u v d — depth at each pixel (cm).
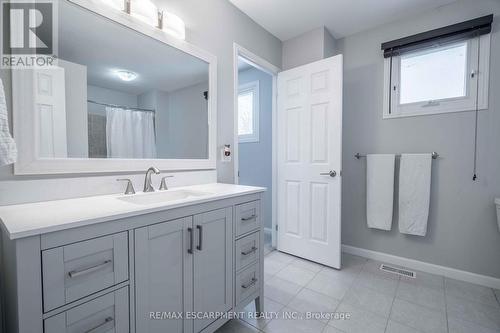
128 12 136
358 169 254
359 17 225
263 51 242
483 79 191
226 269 131
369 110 246
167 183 157
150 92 149
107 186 127
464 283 197
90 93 124
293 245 253
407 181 217
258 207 154
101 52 127
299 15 222
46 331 69
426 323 149
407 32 224
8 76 99
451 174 206
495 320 151
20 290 64
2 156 76
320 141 230
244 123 345
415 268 223
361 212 254
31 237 66
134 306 90
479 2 192
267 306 167
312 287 192
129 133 140
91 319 79
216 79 188
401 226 221
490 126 190
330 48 255
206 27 182
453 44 204
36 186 103
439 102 210
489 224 192
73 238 74
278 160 264
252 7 209
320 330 144
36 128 104
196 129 176
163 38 152
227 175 202
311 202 238
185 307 109
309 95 237
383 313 159
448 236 209
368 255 248
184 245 108
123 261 86
